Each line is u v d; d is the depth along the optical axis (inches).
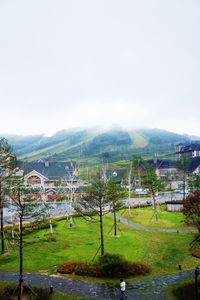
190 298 1184.8
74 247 1902.1
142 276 1416.1
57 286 1315.2
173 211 3255.4
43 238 2122.3
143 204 3693.4
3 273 1483.8
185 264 1563.7
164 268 1513.3
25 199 1298.0
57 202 3710.6
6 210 3154.5
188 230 2327.8
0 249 1865.2
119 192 2807.6
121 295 1198.3
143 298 1178.6
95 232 2322.8
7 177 1798.7
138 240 2038.6
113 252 1775.3
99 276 1419.8
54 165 5452.8
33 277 1425.9
